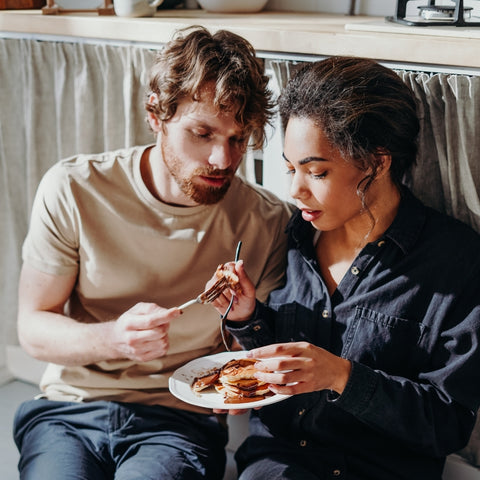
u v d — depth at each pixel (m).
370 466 1.36
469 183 1.43
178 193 1.46
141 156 1.50
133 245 1.49
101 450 1.49
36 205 1.51
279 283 1.55
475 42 1.32
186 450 1.47
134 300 1.53
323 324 1.38
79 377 1.55
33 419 1.55
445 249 1.31
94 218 1.48
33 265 1.51
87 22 1.74
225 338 1.61
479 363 1.28
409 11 1.80
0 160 2.00
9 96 1.92
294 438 1.42
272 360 1.20
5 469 1.78
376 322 1.33
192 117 1.33
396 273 1.33
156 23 1.65
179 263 1.51
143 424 1.51
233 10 1.92
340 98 1.20
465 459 1.58
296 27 1.56
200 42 1.34
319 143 1.22
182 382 1.34
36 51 1.83
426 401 1.28
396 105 1.24
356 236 1.36
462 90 1.37
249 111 1.35
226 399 1.27
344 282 1.36
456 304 1.30
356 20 1.73
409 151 1.30
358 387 1.24
